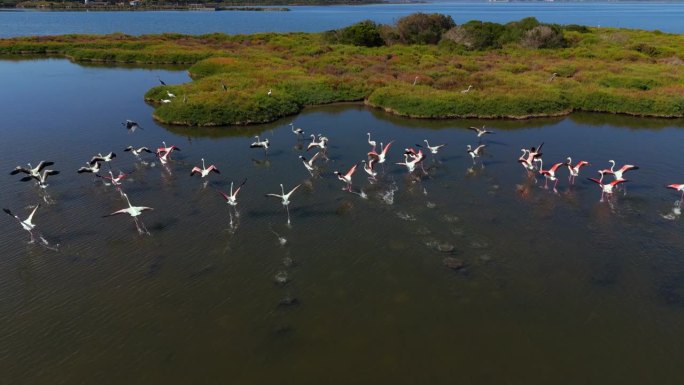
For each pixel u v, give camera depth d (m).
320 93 59.94
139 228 28.17
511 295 22.11
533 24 93.31
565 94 56.09
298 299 22.06
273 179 35.22
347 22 198.25
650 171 36.00
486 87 59.91
